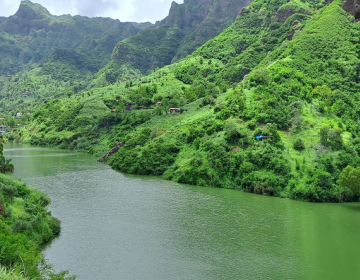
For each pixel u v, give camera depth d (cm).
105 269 5772
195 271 5753
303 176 10125
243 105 13525
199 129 13712
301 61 16550
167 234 7212
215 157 11556
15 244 4944
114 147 16538
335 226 7756
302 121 12225
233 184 10894
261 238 7069
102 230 7369
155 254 6328
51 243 6694
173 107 19400
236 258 6212
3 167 11512
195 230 7438
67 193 10150
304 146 11069
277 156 10762
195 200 9588
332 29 18688
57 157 17162
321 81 15175
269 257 6262
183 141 14000
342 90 14738
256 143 11525
